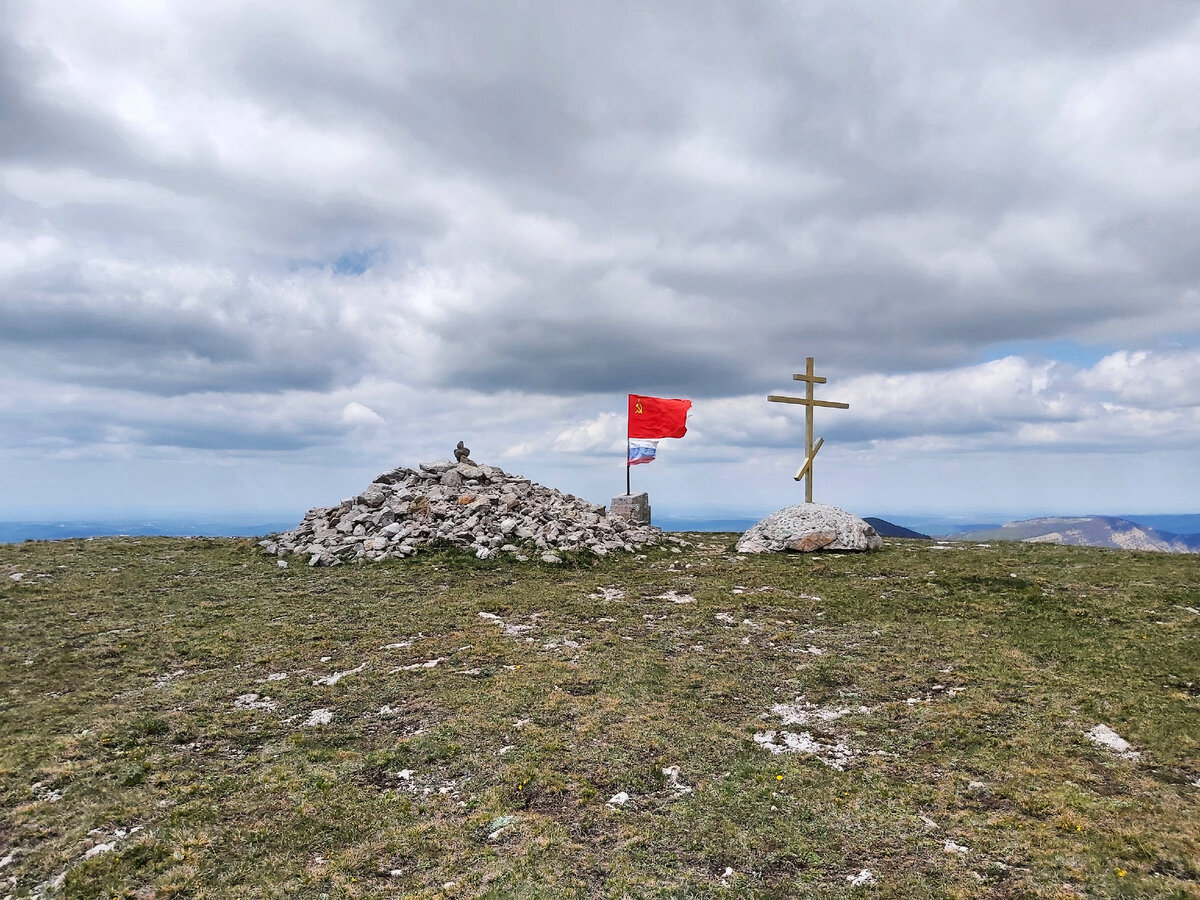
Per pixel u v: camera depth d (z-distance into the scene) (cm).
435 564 2578
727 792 998
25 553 2683
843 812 944
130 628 1834
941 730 1169
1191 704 1220
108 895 813
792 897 779
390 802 998
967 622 1778
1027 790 974
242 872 852
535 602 2081
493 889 800
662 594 2184
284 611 2005
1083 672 1393
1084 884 775
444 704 1323
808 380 3288
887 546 3098
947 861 832
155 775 1087
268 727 1255
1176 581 2117
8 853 899
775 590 2188
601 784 1030
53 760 1131
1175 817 888
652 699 1327
